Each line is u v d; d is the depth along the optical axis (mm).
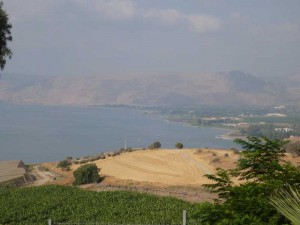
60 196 32125
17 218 26531
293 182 10406
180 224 23547
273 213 10086
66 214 27047
